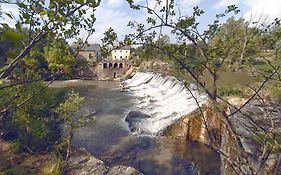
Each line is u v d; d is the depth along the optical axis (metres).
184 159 17.66
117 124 24.53
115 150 18.97
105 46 4.25
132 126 23.39
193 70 4.08
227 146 5.65
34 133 17.06
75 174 15.17
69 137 16.89
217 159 17.52
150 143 20.19
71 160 16.56
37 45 3.49
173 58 4.11
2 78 2.84
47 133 18.59
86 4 3.16
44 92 17.31
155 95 37.75
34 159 16.27
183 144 19.88
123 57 76.75
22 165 15.55
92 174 15.27
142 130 22.53
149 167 16.75
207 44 4.14
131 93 42.25
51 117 21.09
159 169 16.53
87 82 57.31
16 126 17.53
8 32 2.32
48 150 17.47
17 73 3.51
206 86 3.96
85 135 21.48
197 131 20.03
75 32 3.69
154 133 22.00
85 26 3.76
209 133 4.64
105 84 54.38
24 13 2.83
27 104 15.34
